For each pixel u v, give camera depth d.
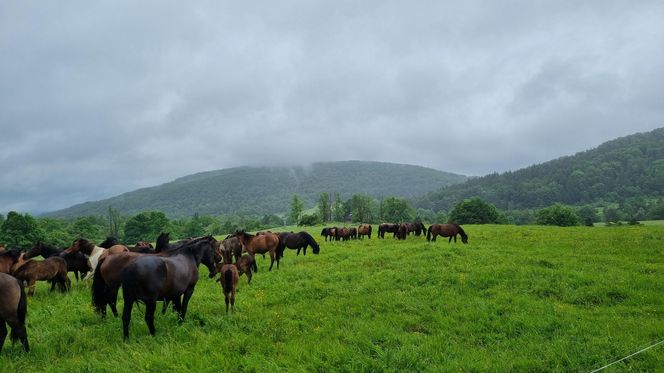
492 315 9.77
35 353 7.68
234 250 18.02
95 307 9.62
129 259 9.04
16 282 7.65
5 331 7.64
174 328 8.92
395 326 9.21
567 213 72.00
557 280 12.98
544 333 8.62
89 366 6.91
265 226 139.62
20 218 64.50
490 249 20.53
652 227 36.44
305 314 10.12
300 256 21.41
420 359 7.04
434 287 12.69
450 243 25.42
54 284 14.22
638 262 16.70
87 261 15.20
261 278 15.29
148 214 93.06
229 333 8.69
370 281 13.61
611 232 30.38
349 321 9.50
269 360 7.13
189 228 113.75
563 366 6.93
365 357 7.06
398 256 18.81
